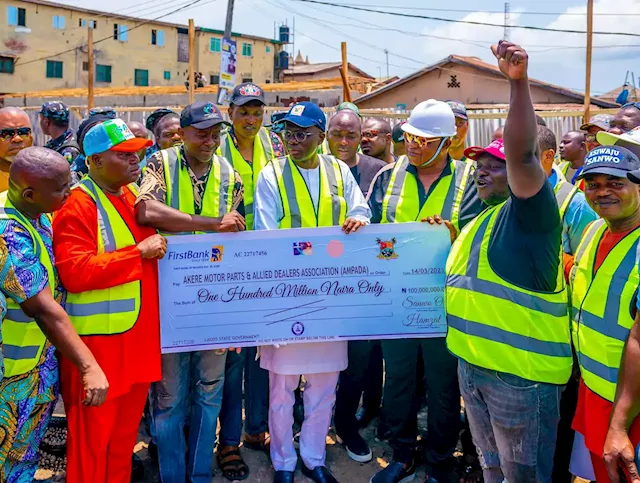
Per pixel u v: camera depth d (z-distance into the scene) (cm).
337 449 441
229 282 348
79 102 2545
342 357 377
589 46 1072
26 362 291
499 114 1123
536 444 279
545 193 247
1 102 2708
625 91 1844
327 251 350
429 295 352
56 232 305
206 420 369
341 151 482
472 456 395
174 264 345
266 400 435
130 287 317
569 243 348
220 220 343
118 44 4200
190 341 348
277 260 349
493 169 288
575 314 289
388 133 573
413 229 348
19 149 418
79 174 507
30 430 302
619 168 263
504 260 272
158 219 328
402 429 393
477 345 280
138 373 322
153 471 409
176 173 354
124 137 307
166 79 4419
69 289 303
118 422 332
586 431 280
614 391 264
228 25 1731
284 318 352
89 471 316
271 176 375
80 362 283
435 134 365
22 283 274
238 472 398
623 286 263
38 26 3909
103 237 312
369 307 354
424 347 370
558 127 1161
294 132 363
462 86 2198
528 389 271
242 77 4728
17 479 305
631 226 272
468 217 373
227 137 450
